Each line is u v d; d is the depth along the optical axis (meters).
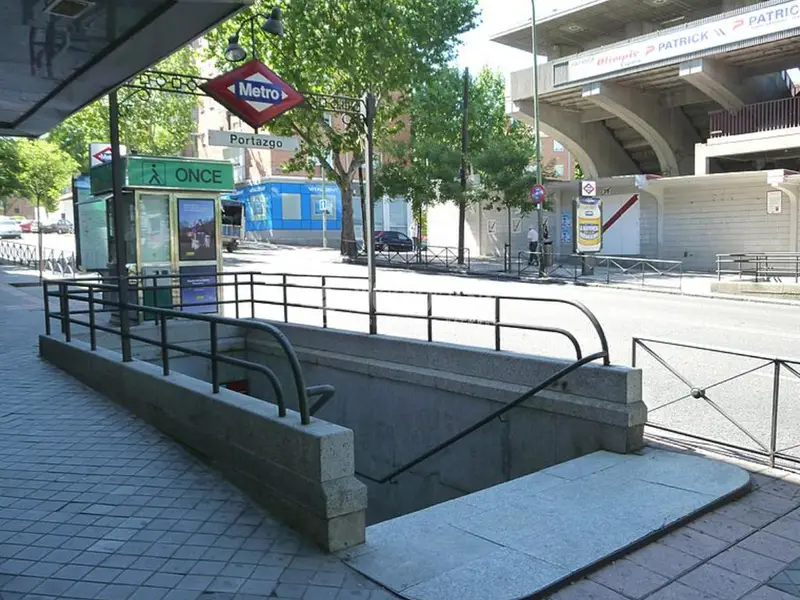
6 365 9.36
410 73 28.16
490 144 28.59
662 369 9.33
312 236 49.69
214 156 53.56
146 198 11.41
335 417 9.76
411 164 30.94
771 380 8.62
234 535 4.15
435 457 8.09
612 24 29.22
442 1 28.44
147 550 3.95
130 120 33.97
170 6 3.67
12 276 24.48
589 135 30.77
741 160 26.03
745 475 5.12
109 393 7.48
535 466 6.68
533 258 26.88
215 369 5.35
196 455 5.61
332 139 29.05
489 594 3.45
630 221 27.39
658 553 4.00
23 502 4.67
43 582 3.57
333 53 25.30
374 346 9.01
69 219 66.38
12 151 30.50
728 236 25.88
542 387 6.45
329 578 3.63
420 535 4.19
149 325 11.23
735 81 24.28
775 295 17.53
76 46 4.27
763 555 3.96
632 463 5.47
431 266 28.11
